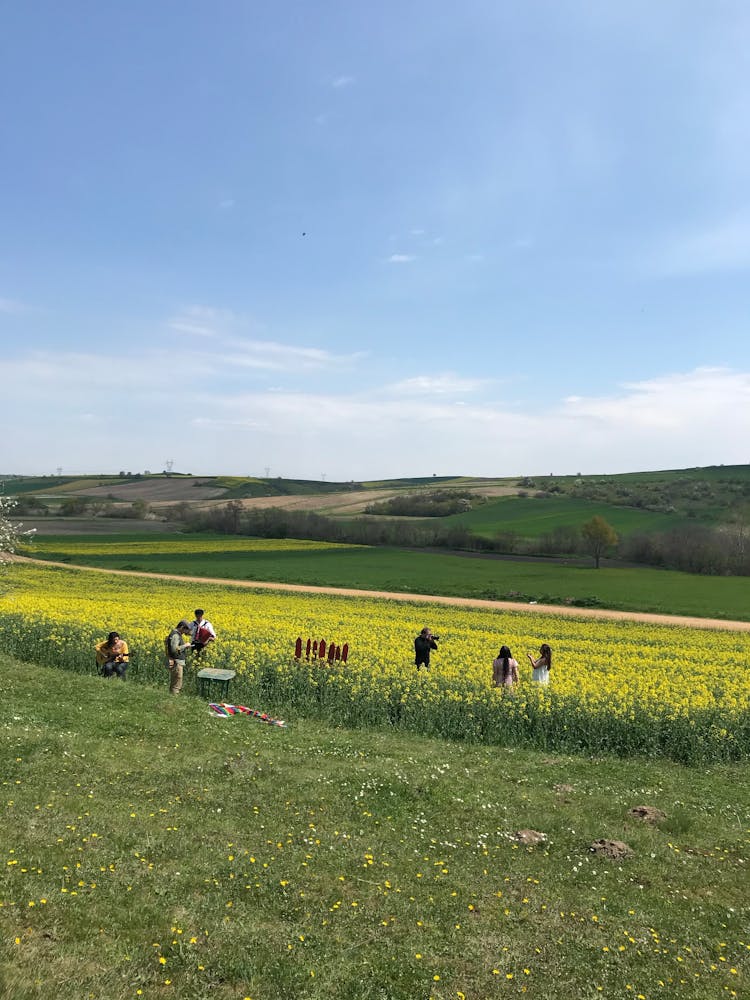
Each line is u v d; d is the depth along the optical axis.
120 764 12.15
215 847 9.25
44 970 6.38
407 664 23.39
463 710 17.59
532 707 17.28
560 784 13.12
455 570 77.00
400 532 105.75
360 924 7.70
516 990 6.77
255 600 48.25
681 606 53.91
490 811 11.29
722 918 8.29
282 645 25.97
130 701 16.94
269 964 6.85
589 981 6.95
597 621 45.22
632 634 39.03
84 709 15.70
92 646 23.25
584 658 28.20
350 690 18.86
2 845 8.66
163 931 7.25
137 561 78.81
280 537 111.12
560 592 61.41
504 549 99.12
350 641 28.83
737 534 88.44
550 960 7.27
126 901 7.72
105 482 191.62
